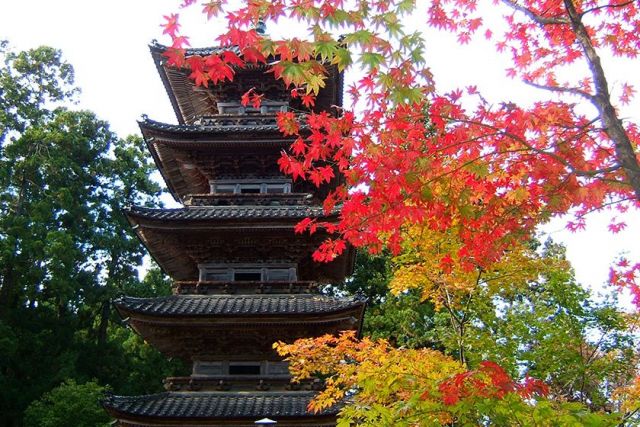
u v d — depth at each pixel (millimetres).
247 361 19469
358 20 8141
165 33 8289
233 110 23547
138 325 19047
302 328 18781
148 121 21391
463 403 10070
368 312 39750
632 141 10602
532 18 8977
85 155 52594
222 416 17016
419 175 9312
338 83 22766
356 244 10148
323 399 14039
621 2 10359
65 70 55812
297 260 20953
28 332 43312
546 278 21062
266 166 22359
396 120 9328
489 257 10312
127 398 17969
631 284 13188
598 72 8188
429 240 16266
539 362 20375
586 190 9703
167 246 21391
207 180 23469
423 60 8516
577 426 9555
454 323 19203
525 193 9953
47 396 38000
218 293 20047
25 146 49594
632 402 17359
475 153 9609
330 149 9961
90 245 50500
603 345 22344
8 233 44031
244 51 8227
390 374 11938
